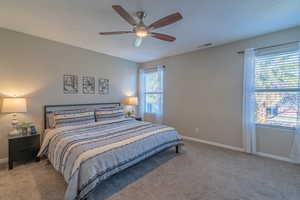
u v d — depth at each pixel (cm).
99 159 172
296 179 209
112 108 385
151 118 486
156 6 192
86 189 155
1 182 201
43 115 304
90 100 381
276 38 269
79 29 261
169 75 438
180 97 415
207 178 212
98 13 210
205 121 369
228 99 331
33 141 260
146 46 349
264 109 287
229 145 332
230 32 273
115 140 215
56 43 319
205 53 364
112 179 209
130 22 189
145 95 503
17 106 247
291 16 218
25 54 280
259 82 291
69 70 341
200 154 296
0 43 254
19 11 204
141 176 217
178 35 285
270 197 174
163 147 259
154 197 174
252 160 268
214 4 188
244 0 180
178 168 240
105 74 414
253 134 294
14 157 239
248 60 293
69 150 188
